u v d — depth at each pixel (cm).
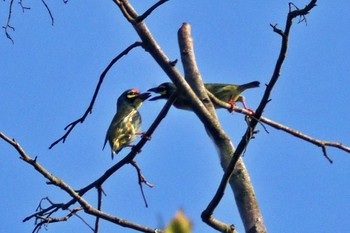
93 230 1062
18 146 904
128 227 976
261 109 806
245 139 816
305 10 772
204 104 1101
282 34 782
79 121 1130
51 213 1005
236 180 959
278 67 788
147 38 1031
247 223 929
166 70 1043
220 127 1027
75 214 996
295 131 1195
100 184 1116
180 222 275
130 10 1030
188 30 1238
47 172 934
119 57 1080
